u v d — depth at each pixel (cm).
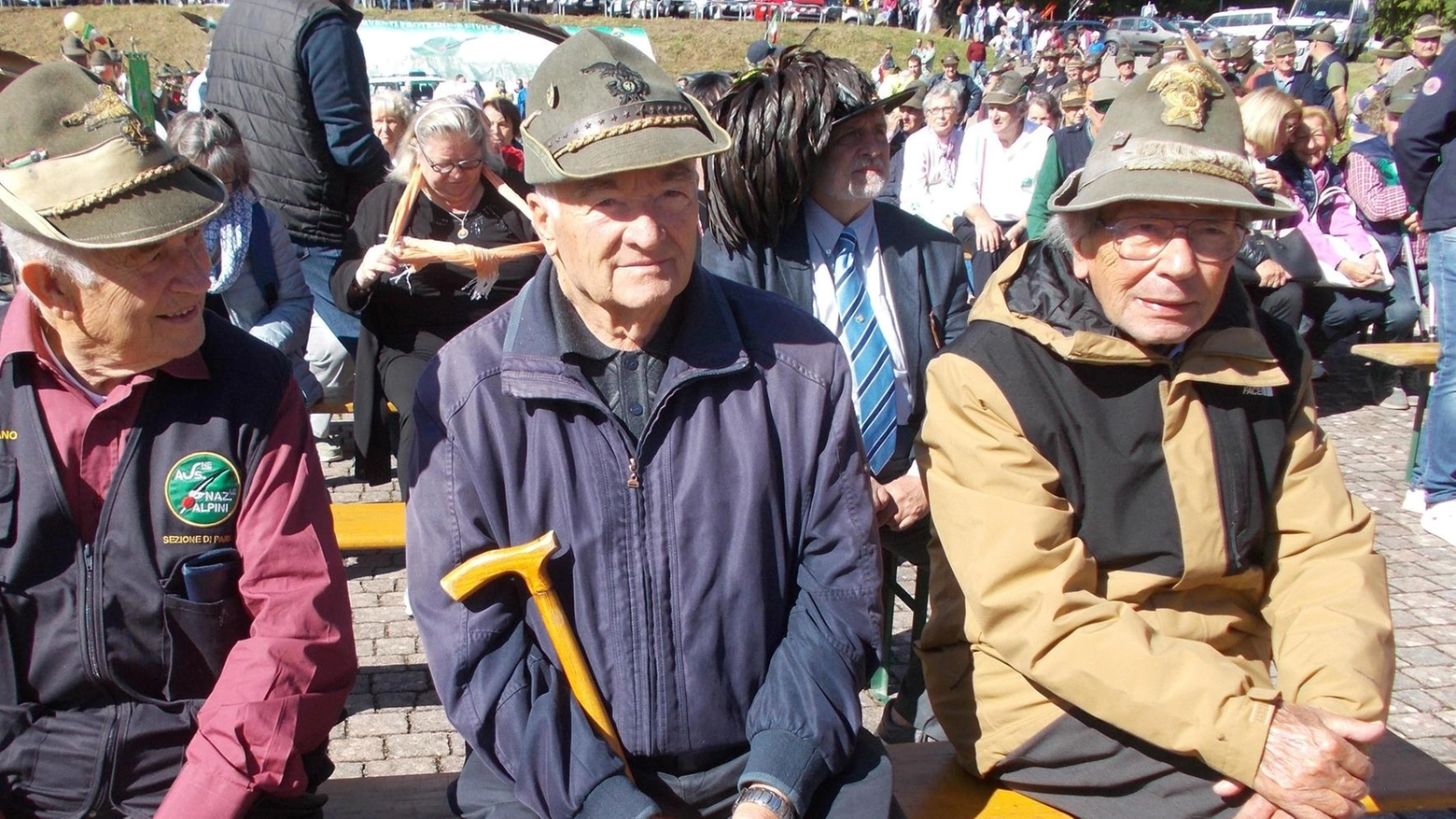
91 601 169
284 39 439
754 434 178
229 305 364
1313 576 204
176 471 170
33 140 156
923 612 332
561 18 3700
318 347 470
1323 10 3212
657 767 181
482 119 356
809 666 178
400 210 342
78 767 172
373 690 367
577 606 176
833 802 178
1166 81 193
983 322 209
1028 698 203
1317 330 677
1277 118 567
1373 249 648
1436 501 510
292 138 450
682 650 176
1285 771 176
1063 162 725
